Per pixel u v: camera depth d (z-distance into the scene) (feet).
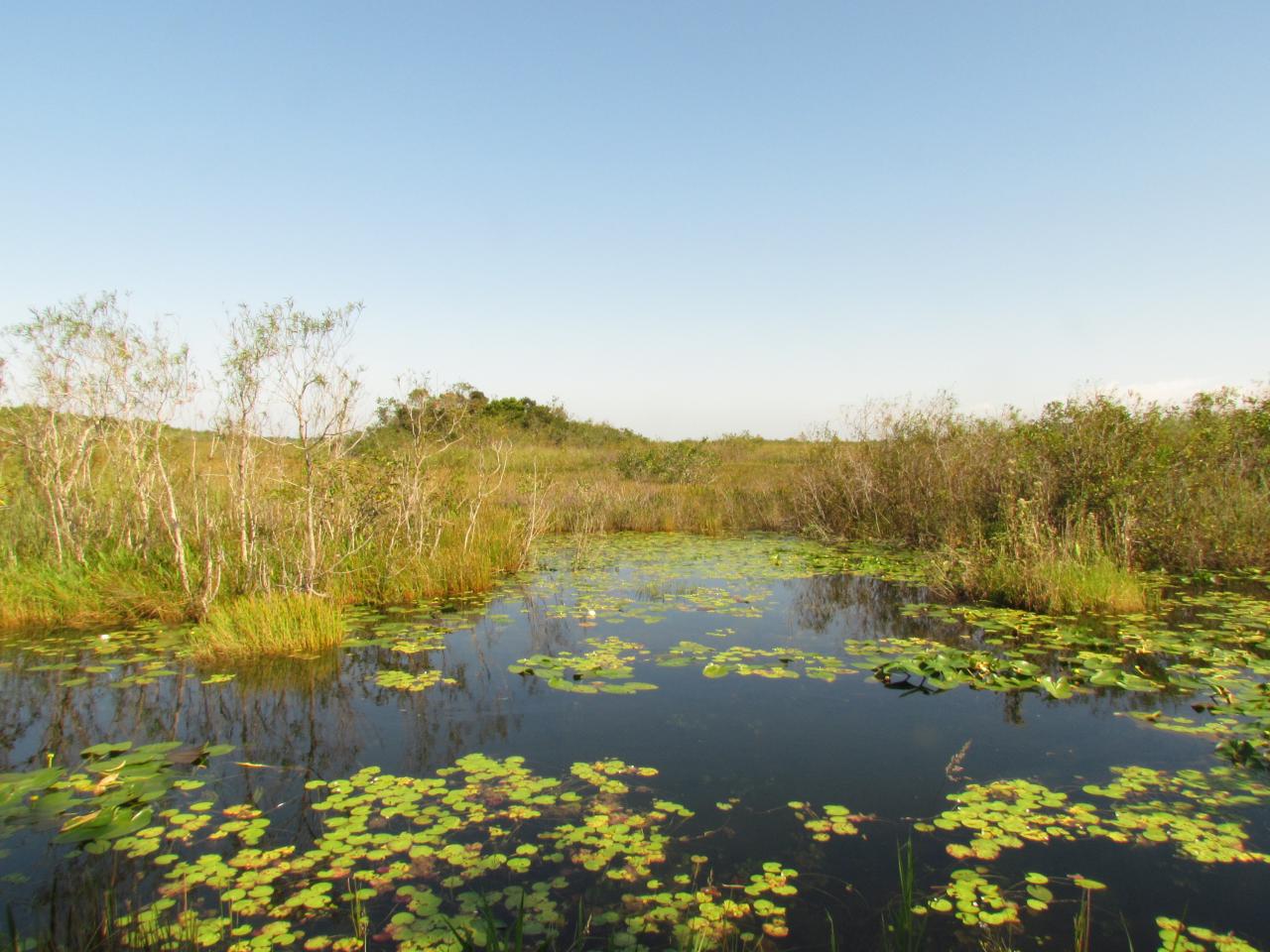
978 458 38.24
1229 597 26.40
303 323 23.76
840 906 9.88
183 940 9.10
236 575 24.80
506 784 13.33
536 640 23.00
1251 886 10.30
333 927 9.43
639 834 11.65
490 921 8.56
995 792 12.98
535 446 88.12
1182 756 14.35
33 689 18.24
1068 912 9.72
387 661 20.65
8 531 27.84
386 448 32.27
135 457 26.25
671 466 69.31
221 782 13.51
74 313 24.89
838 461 47.52
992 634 23.03
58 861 10.93
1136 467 31.24
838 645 22.36
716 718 16.49
